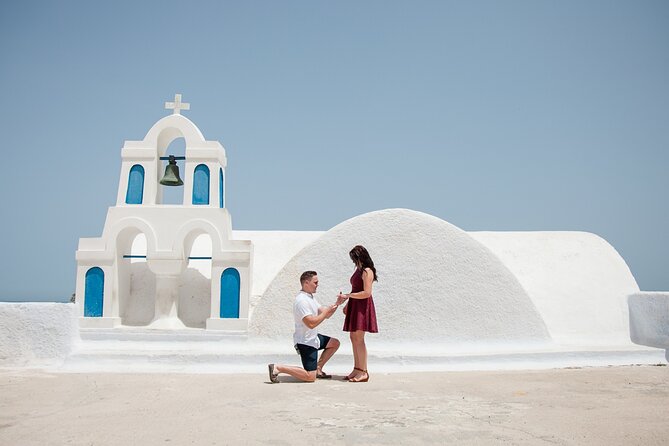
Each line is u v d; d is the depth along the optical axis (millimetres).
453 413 5695
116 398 6602
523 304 10594
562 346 10602
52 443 4641
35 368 9234
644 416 5555
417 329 10180
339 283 10562
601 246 15164
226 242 12070
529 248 15172
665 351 9945
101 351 9602
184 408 5988
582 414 5645
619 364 9711
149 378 8250
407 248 10594
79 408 6035
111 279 12039
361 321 7891
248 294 11930
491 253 10773
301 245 15797
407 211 11000
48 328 9695
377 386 7371
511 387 7285
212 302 11875
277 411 5812
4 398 6633
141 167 12555
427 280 10398
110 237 12117
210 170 12492
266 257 15367
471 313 10297
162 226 12164
